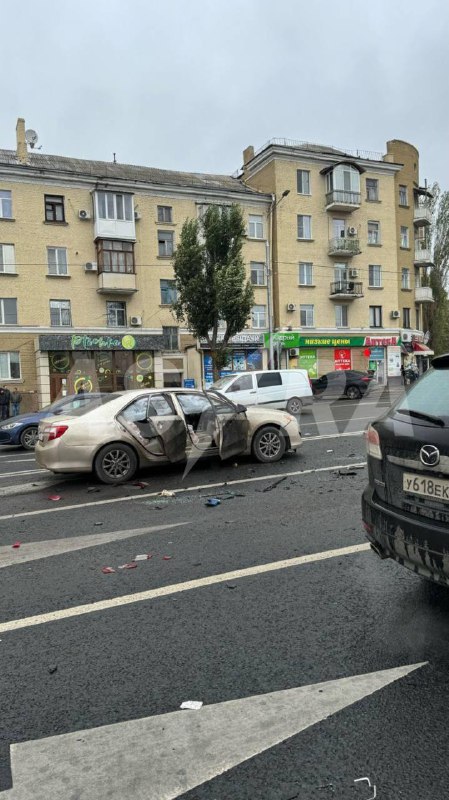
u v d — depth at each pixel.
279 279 32.47
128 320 28.52
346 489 6.56
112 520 5.68
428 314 43.22
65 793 1.95
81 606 3.54
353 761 2.05
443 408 2.97
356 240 34.19
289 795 1.90
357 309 35.06
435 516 2.79
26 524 5.68
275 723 2.29
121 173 31.23
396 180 37.91
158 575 4.03
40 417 13.12
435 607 3.34
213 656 2.85
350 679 2.59
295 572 3.98
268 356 32.09
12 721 2.38
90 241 27.91
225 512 5.77
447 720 2.27
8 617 3.42
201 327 21.45
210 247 21.00
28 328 26.45
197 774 2.02
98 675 2.71
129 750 2.16
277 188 32.44
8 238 26.27
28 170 26.38
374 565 4.07
